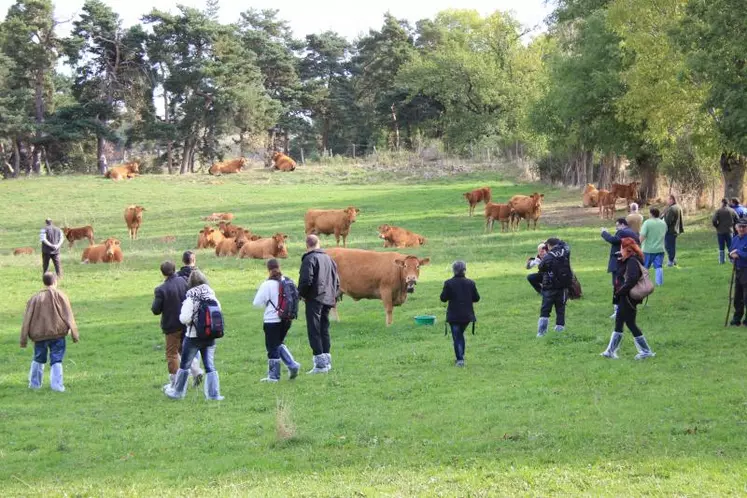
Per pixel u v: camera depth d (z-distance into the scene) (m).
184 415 11.74
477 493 7.64
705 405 10.26
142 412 12.05
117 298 22.77
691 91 29.73
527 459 8.67
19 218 46.28
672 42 26.53
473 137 82.25
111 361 15.74
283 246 28.83
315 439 9.98
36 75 77.06
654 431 9.39
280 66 96.19
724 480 7.64
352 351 15.35
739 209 23.02
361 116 101.81
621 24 32.38
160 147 85.88
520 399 11.33
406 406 11.43
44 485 8.88
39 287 24.84
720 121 26.00
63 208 49.78
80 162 85.62
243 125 80.38
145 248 33.28
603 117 38.34
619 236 15.52
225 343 16.78
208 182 63.88
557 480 7.91
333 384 13.00
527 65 82.50
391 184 62.53
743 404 10.20
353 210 31.12
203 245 32.78
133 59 78.00
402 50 99.69
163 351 16.56
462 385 12.43
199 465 9.30
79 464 9.70
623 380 12.00
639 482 7.73
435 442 9.55
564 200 46.53
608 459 8.50
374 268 17.12
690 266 22.41
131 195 55.09
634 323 13.25
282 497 7.80
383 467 8.71
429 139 90.38
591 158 50.62
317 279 13.58
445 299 13.63
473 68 82.44
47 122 74.94
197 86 77.56
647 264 19.48
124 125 93.94
